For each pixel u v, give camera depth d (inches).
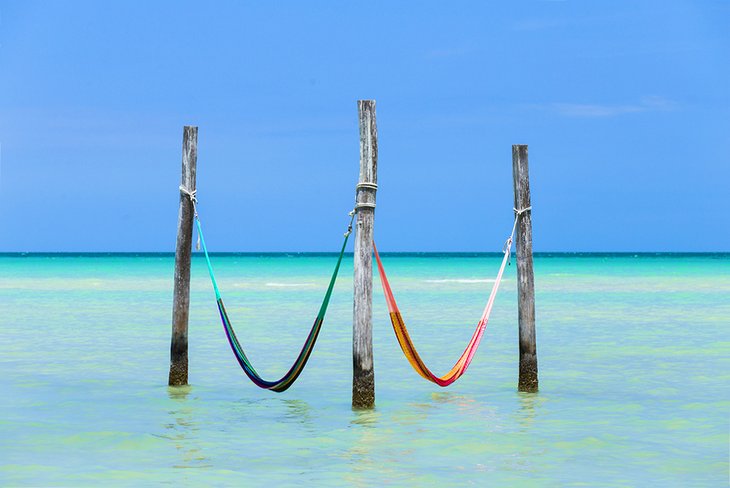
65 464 418.3
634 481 389.4
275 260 6501.0
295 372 529.0
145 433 485.1
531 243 604.1
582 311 1360.7
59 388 635.5
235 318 1238.9
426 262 5536.4
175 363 637.3
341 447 454.6
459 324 1155.9
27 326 1112.2
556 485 382.9
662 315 1280.8
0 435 479.8
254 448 452.1
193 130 599.5
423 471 406.3
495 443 462.0
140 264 4763.8
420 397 600.1
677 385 650.8
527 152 586.9
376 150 514.0
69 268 3887.8
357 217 525.0
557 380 674.2
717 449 449.4
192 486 379.2
